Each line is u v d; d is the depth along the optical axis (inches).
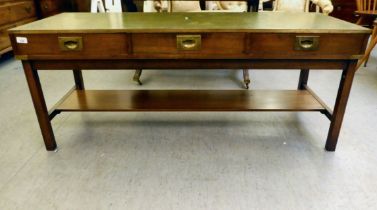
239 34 44.6
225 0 85.6
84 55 46.3
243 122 66.3
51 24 48.6
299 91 64.5
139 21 51.3
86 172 50.2
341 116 52.1
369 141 58.5
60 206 43.3
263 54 46.0
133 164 52.2
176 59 47.5
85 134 61.6
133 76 91.9
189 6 90.9
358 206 42.9
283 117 68.4
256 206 43.1
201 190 46.1
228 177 48.9
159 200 44.3
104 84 88.2
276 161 52.9
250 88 85.4
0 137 60.4
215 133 62.0
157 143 58.5
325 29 44.3
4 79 92.4
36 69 48.7
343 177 48.8
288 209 42.5
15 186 47.0
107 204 43.6
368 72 98.5
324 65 48.0
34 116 68.9
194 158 53.8
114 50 46.0
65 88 85.4
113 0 114.3
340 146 57.1
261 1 106.0
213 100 59.5
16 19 107.9
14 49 45.9
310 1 103.8
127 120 67.3
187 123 66.0
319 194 45.3
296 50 45.6
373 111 70.4
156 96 61.5
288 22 50.2
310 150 56.0
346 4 153.3
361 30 44.0
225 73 97.7
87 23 49.5
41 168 51.2
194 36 44.7
